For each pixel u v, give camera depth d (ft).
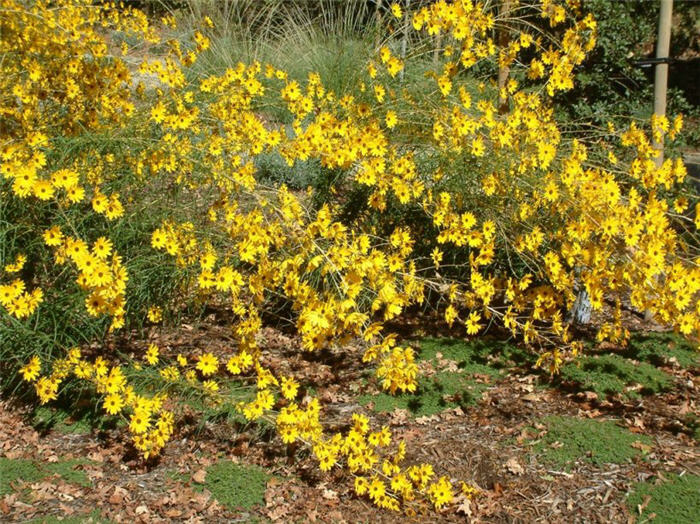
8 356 11.21
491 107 12.13
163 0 28.53
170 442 10.70
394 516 9.25
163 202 12.76
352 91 16.05
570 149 13.70
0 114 12.15
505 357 13.46
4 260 11.25
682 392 12.23
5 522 8.64
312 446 9.46
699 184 18.51
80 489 9.45
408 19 16.06
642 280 10.55
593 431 10.85
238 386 11.43
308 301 10.07
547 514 9.22
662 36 14.21
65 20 12.97
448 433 11.03
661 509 9.10
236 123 12.77
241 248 10.53
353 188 14.26
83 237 11.33
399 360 9.54
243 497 9.43
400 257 11.44
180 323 14.14
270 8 27.84
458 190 12.62
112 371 9.48
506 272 13.92
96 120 12.58
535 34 17.38
